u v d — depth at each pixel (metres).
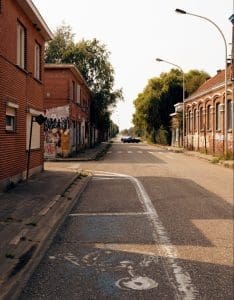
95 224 9.30
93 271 6.15
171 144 64.19
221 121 34.34
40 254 7.01
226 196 13.42
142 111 68.38
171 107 65.69
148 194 13.80
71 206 11.62
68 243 7.70
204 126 40.09
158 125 68.06
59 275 5.97
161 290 5.41
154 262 6.57
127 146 62.22
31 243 7.59
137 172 21.53
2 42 13.13
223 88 33.75
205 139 39.66
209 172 21.73
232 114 30.77
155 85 68.00
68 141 32.03
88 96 50.06
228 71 32.81
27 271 6.13
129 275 5.98
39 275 5.96
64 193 13.52
